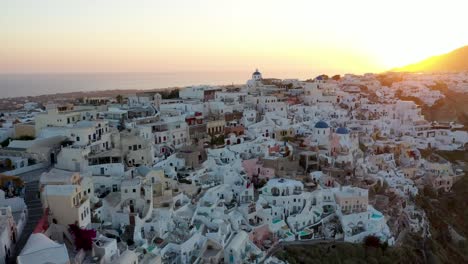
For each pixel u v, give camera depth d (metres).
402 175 138.00
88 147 100.50
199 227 88.69
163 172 99.94
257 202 102.00
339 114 179.62
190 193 102.50
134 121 133.00
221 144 131.00
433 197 141.25
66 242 71.56
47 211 73.81
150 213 86.81
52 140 104.38
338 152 134.25
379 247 96.75
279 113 169.75
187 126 136.62
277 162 121.50
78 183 81.31
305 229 100.69
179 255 78.69
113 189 95.50
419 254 106.56
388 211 114.44
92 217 81.94
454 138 183.50
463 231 132.25
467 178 152.75
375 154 148.25
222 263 81.88
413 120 192.50
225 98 185.38
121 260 64.81
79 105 158.12
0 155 102.69
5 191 81.75
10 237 64.62
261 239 95.31
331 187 114.25
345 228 100.19
